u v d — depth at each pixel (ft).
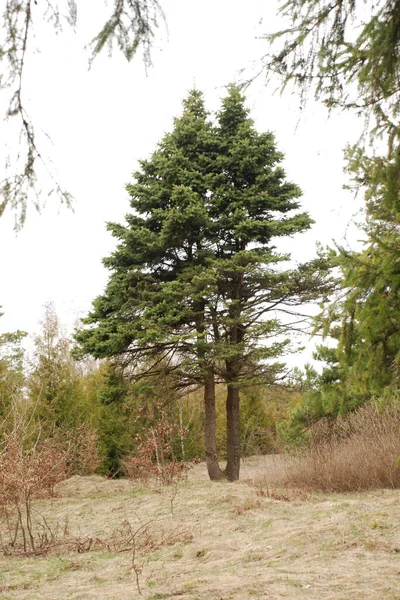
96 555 25.05
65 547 27.48
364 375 11.63
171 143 57.06
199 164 57.06
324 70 10.18
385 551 19.79
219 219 54.08
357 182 11.13
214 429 54.95
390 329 11.30
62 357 66.95
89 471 62.85
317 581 16.70
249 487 41.60
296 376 52.31
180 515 31.96
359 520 24.22
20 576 22.09
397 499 30.30
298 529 24.48
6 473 28.40
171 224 51.42
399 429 41.98
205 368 52.06
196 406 85.66
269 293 53.36
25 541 27.73
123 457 69.77
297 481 41.70
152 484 51.72
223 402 92.68
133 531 29.45
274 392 57.52
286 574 17.87
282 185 56.08
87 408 67.67
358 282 11.15
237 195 55.06
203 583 17.85
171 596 16.71
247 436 88.07
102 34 9.16
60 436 60.39
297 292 52.70
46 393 62.95
